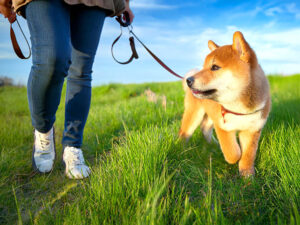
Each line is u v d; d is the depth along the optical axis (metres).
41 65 0.68
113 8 0.82
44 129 0.85
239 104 0.87
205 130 1.28
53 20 0.67
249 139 0.93
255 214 0.63
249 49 0.86
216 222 0.54
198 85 0.84
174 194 0.72
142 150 0.87
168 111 1.81
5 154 1.01
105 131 1.44
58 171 0.96
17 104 3.04
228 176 0.91
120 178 0.74
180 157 0.98
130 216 0.60
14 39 0.82
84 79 0.86
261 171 0.91
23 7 0.70
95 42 0.82
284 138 1.00
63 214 0.64
